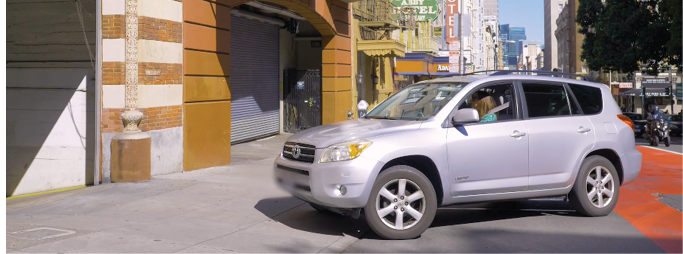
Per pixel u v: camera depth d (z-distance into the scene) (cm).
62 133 1095
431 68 3625
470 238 626
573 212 758
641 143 2420
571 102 718
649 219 720
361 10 2152
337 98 1884
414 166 629
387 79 2803
